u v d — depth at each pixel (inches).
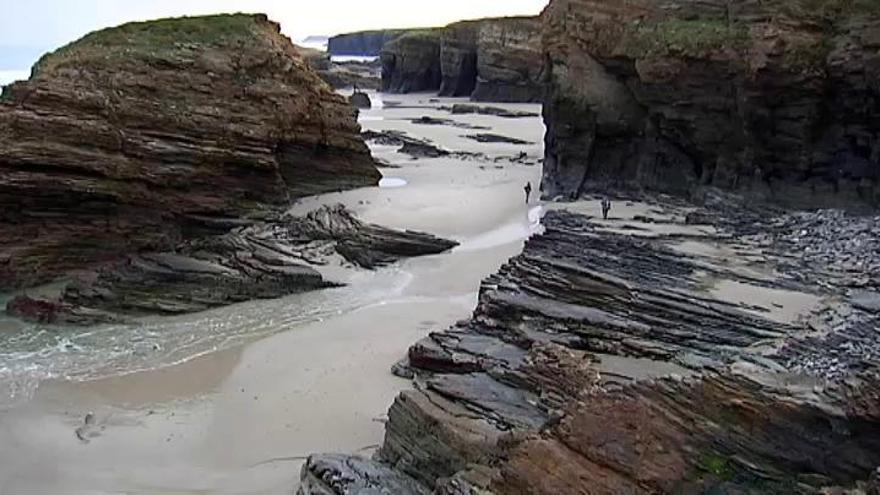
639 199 1494.8
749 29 1346.0
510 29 4084.6
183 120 1378.0
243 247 1298.0
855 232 1109.7
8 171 1167.6
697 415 545.3
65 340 1046.4
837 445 509.4
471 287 1213.7
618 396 569.9
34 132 1199.6
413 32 5118.1
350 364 957.2
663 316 829.8
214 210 1396.4
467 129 2997.0
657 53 1445.6
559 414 618.5
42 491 709.9
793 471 514.9
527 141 2657.5
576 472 533.6
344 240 1358.3
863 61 1221.1
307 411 848.3
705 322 799.7
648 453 530.9
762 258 1023.6
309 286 1218.6
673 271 959.0
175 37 1508.4
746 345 738.8
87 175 1229.7
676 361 731.4
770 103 1330.0
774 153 1359.5
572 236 1144.2
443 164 2138.3
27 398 889.5
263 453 770.8
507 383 738.8
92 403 880.3
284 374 940.6
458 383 733.3
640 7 1523.1
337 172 1727.4
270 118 1524.4
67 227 1218.0
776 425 526.3
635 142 1572.3
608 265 985.5
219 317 1128.8
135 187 1283.2
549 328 850.8
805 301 843.4
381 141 2672.2
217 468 748.0
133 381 933.2
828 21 1295.5
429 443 668.7
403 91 4867.1
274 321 1111.0
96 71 1342.3
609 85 1569.9
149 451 780.0
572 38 1611.7
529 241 1139.3
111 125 1283.2
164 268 1192.2
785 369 606.5
